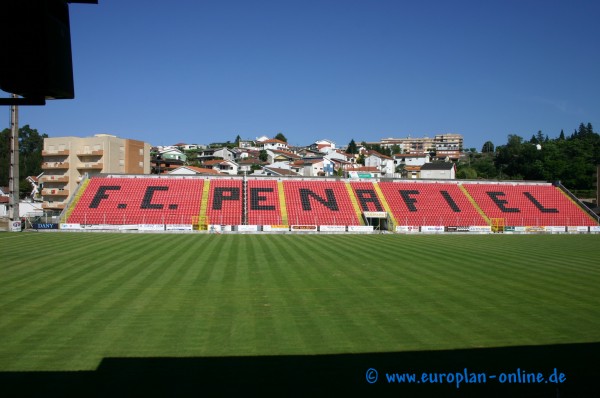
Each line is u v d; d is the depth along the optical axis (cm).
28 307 2139
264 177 7781
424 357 1596
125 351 1622
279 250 4156
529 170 12800
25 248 4091
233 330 1852
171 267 3167
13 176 5956
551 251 4366
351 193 7569
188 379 1406
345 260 3600
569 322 1995
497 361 1566
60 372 1445
